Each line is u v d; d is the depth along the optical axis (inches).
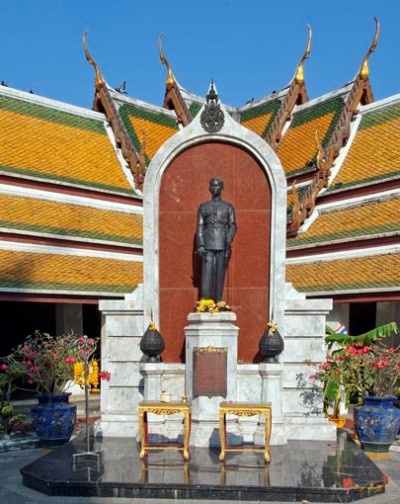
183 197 584.4
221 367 507.8
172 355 573.0
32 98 1101.1
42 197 983.6
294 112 1262.3
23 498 403.2
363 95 1130.7
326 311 555.2
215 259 538.9
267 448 454.6
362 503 393.1
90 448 502.3
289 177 1109.7
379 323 944.3
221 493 396.5
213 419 505.7
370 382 563.5
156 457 470.0
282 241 562.3
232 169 581.0
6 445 575.2
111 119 1186.6
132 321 575.8
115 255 994.1
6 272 826.2
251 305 569.0
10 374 629.0
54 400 581.0
